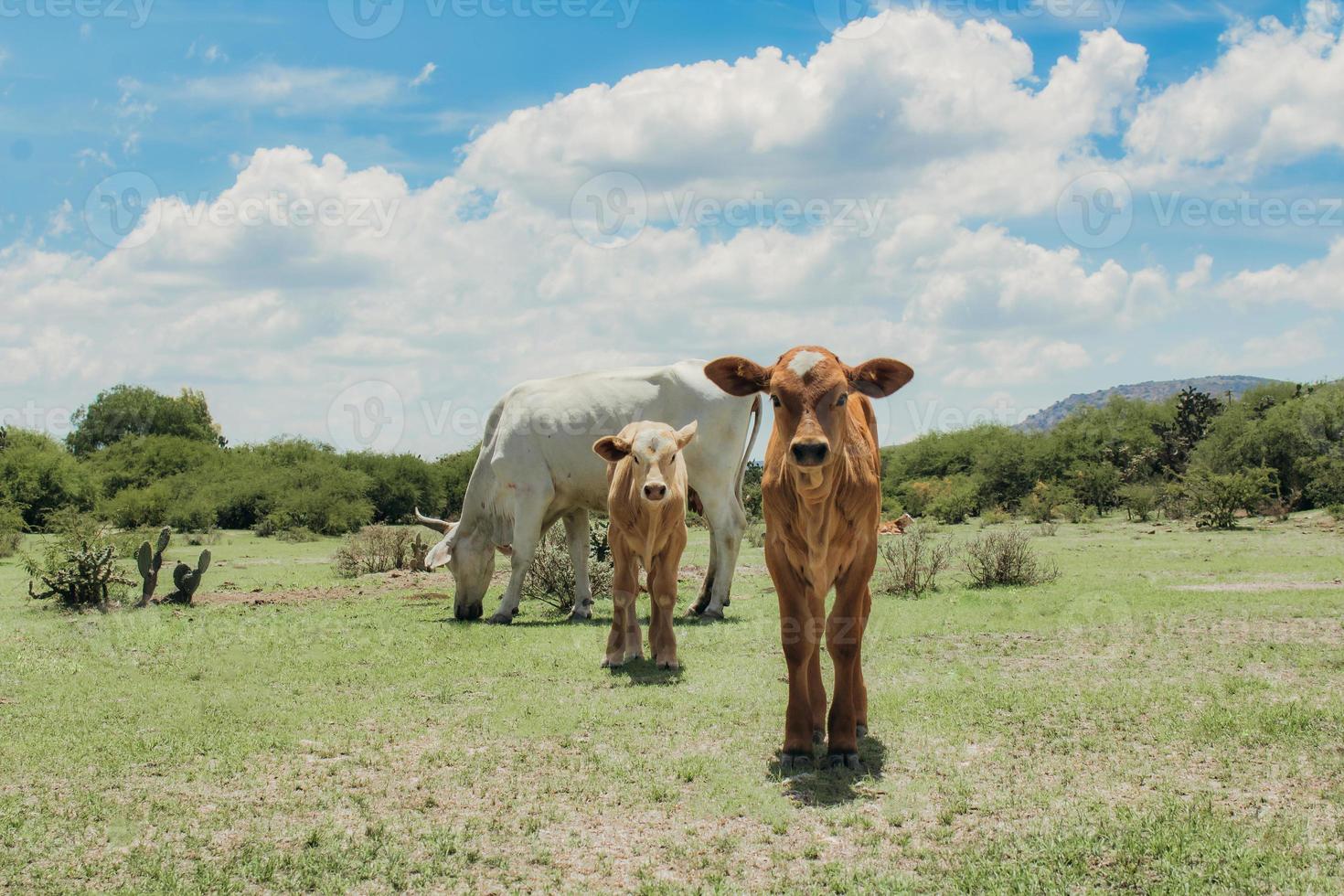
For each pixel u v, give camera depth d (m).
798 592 6.05
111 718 7.33
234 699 7.90
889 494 53.50
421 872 4.57
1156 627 10.28
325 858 4.72
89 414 52.06
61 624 12.30
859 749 6.22
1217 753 5.93
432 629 11.62
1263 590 13.34
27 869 4.62
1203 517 29.50
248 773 6.00
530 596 14.18
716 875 4.47
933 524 37.16
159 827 5.15
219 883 4.44
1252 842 4.61
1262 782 5.45
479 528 13.03
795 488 5.82
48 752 6.43
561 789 5.65
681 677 8.45
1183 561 18.25
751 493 32.16
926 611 12.03
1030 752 6.09
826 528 5.77
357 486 42.72
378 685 8.45
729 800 5.40
